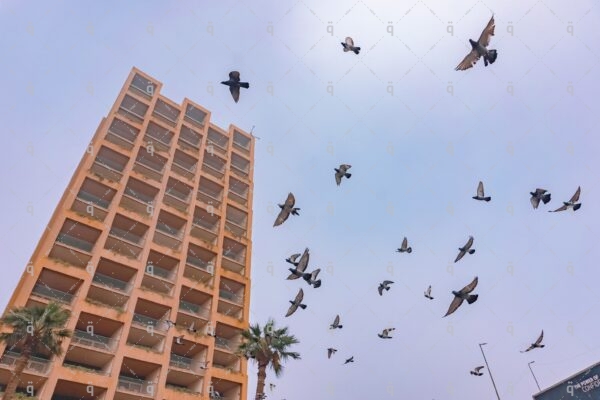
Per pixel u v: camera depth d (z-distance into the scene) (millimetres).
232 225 61406
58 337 29922
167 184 57500
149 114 62250
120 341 37938
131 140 59062
